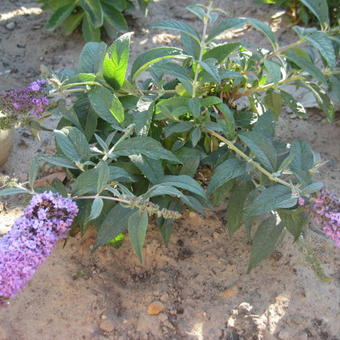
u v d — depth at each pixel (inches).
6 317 24.8
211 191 25.0
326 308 25.9
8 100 25.8
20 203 30.9
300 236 25.4
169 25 25.9
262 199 23.4
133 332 25.0
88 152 24.8
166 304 26.0
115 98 25.8
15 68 42.8
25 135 36.1
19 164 33.9
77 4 44.8
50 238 20.8
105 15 44.2
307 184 23.9
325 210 22.1
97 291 26.1
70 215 21.7
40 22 47.7
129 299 26.3
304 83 29.7
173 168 28.1
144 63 27.1
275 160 24.9
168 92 28.0
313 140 35.8
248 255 28.1
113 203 26.9
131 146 25.0
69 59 44.0
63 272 26.7
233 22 26.3
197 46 27.6
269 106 31.4
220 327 25.1
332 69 29.2
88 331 24.7
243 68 29.3
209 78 26.0
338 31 28.6
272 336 24.8
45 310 25.2
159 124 29.0
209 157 28.3
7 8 49.2
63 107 27.2
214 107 29.7
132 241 23.5
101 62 26.6
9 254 20.0
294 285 26.7
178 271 27.5
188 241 28.9
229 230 27.1
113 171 25.2
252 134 25.1
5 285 19.7
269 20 47.4
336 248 28.5
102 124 29.3
